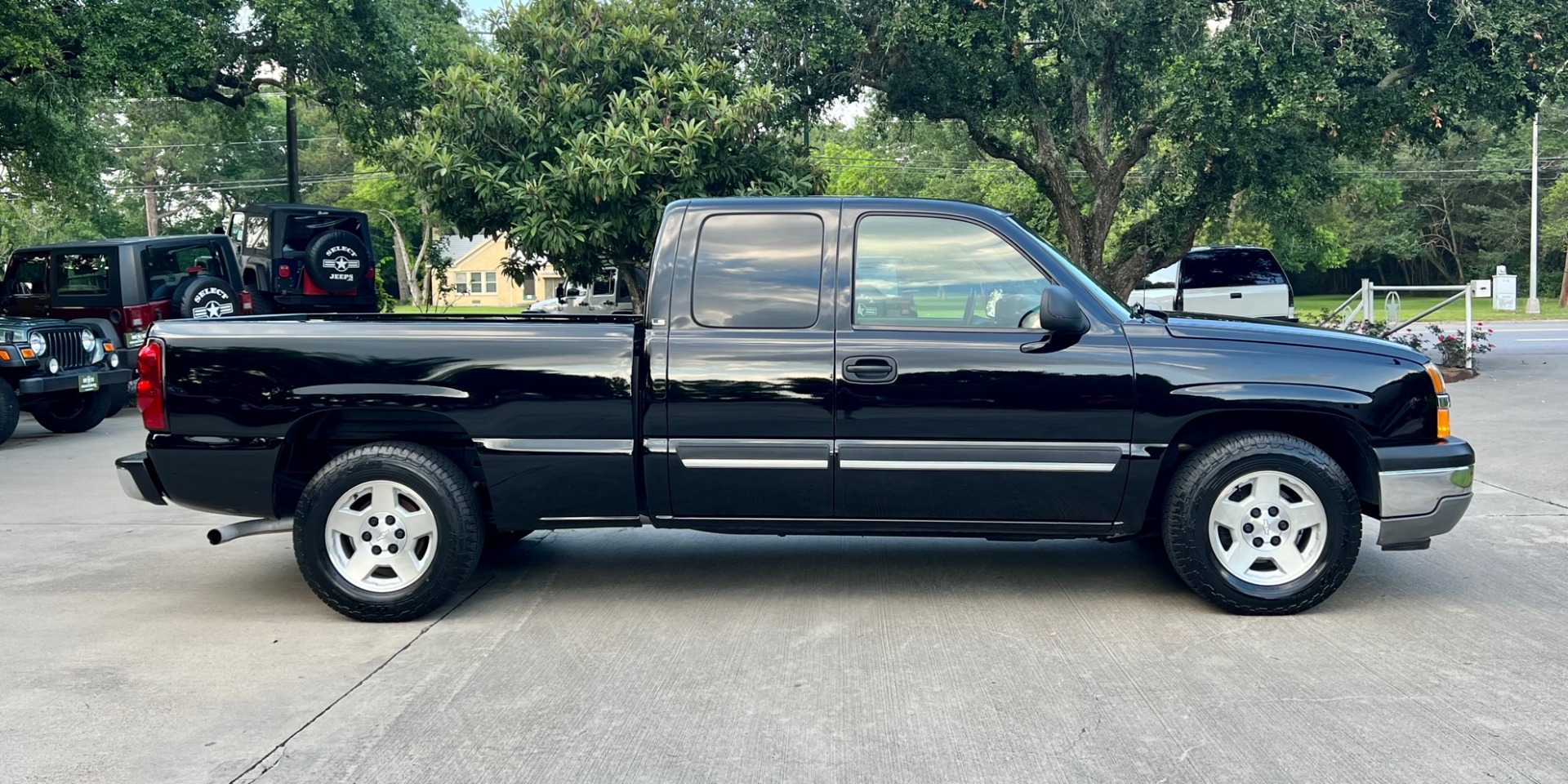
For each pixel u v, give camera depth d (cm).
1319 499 496
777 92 1545
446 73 1580
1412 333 1873
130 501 846
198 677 444
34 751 372
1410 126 1623
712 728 385
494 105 1533
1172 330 510
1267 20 1456
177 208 6712
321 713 404
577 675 442
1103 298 525
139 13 1817
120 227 5675
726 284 519
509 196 1516
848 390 502
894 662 452
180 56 1842
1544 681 420
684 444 510
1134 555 631
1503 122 1645
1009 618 509
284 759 364
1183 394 496
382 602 511
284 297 1803
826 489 510
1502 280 2011
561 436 513
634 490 518
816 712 399
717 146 1503
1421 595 538
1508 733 371
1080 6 1538
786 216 524
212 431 520
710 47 1688
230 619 526
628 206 1511
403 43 2192
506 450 514
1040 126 1766
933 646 471
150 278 1496
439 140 1547
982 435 502
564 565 621
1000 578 581
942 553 640
